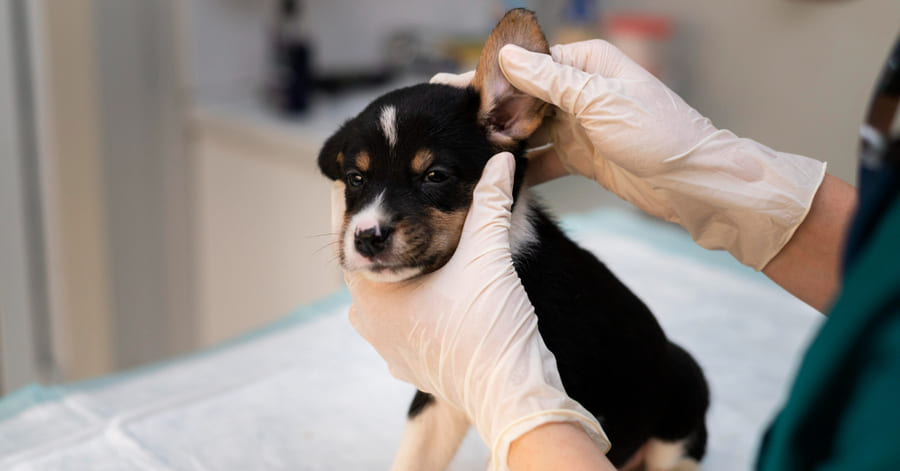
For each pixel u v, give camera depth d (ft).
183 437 2.71
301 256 4.66
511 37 2.31
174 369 3.07
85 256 5.05
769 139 5.05
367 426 2.80
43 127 4.78
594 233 4.23
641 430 2.45
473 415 2.19
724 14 5.04
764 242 2.27
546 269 2.34
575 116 2.29
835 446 1.52
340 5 5.45
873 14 4.42
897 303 1.39
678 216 2.41
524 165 2.43
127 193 5.05
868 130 1.57
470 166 2.33
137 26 4.81
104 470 2.57
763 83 4.98
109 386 2.96
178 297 5.48
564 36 5.21
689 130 2.23
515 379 2.12
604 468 1.95
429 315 2.21
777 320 3.40
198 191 5.26
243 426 2.77
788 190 2.21
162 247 5.31
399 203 2.29
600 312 2.36
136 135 4.99
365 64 5.74
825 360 1.49
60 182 4.86
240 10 5.06
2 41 4.36
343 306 3.51
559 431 2.03
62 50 4.63
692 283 3.66
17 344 4.88
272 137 4.58
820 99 4.75
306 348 3.21
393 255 2.25
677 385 2.49
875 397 1.42
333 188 2.51
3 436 2.69
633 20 5.04
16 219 4.67
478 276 2.20
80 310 5.16
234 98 5.20
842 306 1.47
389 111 2.37
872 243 1.45
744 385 3.02
